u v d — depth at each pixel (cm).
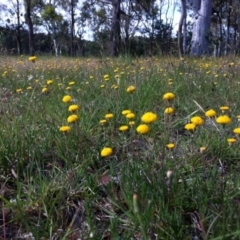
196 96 348
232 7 2436
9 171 196
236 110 299
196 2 1323
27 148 212
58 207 163
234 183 160
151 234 132
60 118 264
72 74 530
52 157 215
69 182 176
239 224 123
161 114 285
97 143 219
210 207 148
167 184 159
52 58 1095
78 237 141
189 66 532
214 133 239
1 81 494
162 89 369
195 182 165
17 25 2959
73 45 3062
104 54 781
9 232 150
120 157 210
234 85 402
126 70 545
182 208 153
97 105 298
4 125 237
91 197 166
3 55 995
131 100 309
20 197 172
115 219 134
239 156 211
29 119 265
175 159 196
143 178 166
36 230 142
